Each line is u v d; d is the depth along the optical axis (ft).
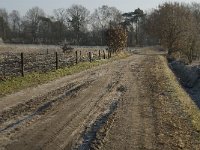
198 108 73.26
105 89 77.51
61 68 112.47
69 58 153.69
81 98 65.77
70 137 41.63
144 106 60.64
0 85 73.41
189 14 312.09
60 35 522.47
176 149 39.50
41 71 101.50
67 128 45.37
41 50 228.84
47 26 526.98
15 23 540.11
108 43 220.84
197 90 111.04
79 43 497.05
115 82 89.15
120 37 220.64
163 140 42.32
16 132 42.80
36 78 87.76
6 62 121.70
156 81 94.94
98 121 49.49
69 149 37.52
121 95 70.74
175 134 45.27
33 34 523.29
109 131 44.75
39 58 144.77
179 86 104.94
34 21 524.93
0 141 39.24
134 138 42.42
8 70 98.58
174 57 266.57
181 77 141.90
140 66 142.82
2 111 52.95
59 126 46.09
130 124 48.55
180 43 288.92
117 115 53.36
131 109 57.93
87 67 127.24
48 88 75.56
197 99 92.84
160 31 299.17
